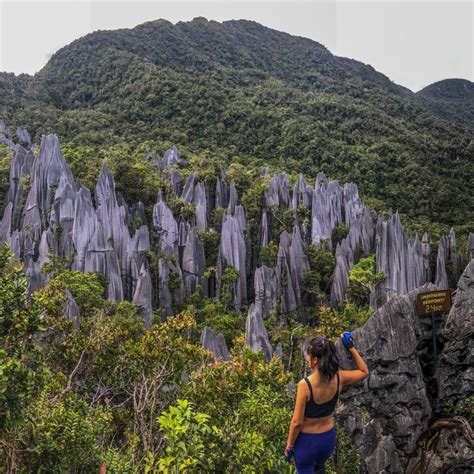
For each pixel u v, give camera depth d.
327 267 54.09
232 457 8.07
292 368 32.97
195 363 17.53
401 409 10.46
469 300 10.64
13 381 8.28
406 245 53.62
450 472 9.82
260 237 58.88
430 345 11.06
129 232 52.78
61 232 46.66
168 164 69.62
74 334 17.14
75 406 12.21
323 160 85.69
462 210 74.94
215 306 46.94
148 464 8.68
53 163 50.22
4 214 48.53
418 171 82.25
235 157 82.69
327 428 6.28
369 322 10.82
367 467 10.17
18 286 9.30
